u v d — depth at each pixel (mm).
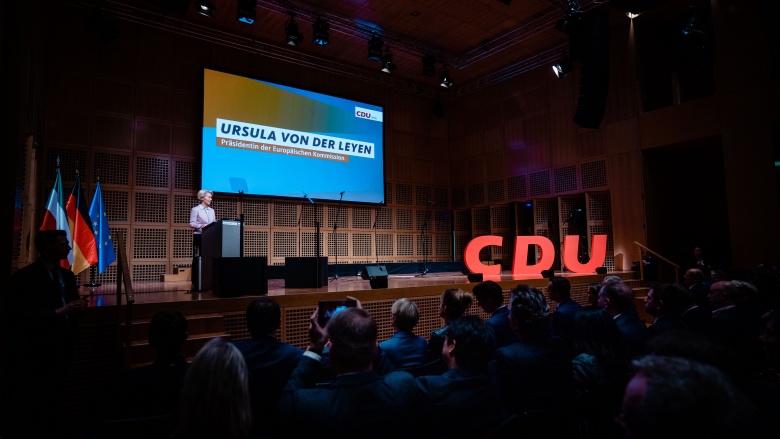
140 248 8617
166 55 9164
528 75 11938
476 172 12969
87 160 8188
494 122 12641
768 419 1531
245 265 4773
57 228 5816
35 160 6703
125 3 8547
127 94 8688
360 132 11414
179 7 6102
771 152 8141
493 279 7227
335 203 11000
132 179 8617
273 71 10453
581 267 8594
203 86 9281
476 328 2049
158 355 2256
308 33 9938
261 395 2396
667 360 944
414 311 3055
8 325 3016
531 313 2400
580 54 7977
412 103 12992
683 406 819
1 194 2773
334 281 7801
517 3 9086
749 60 8477
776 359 1965
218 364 1307
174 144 9109
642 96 10047
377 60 10000
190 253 9117
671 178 10430
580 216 10758
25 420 3094
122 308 4086
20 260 5551
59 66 8047
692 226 10695
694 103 9141
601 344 2379
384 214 11953
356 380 1754
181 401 1299
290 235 10312
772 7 8367
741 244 8383
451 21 9734
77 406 3859
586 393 2242
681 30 10219
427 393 1956
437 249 12961
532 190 11719
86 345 3930
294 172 10289
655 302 3135
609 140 10391
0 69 2760
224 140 9453
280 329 4793
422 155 13016
